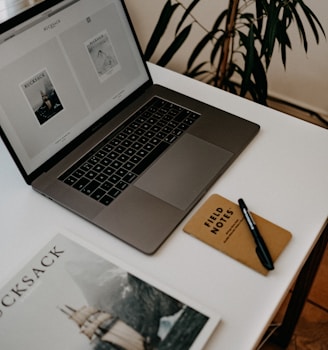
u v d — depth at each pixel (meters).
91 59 1.00
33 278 0.78
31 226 0.86
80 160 0.94
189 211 0.87
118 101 1.05
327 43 1.69
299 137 1.01
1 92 0.86
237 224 0.85
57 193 0.89
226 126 1.01
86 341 0.71
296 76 1.83
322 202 0.89
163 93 1.08
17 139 0.88
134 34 1.08
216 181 0.93
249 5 1.71
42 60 0.91
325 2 1.61
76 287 0.77
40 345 0.71
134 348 0.70
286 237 0.84
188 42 1.95
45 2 0.91
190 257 0.81
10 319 0.73
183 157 0.95
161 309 0.74
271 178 0.93
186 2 1.83
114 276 0.78
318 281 1.59
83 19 0.98
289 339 1.45
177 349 0.70
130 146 0.97
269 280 0.78
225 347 0.71
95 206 0.87
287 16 1.46
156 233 0.83
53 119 0.94
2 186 0.92
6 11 1.04
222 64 1.70
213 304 0.76
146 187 0.89
